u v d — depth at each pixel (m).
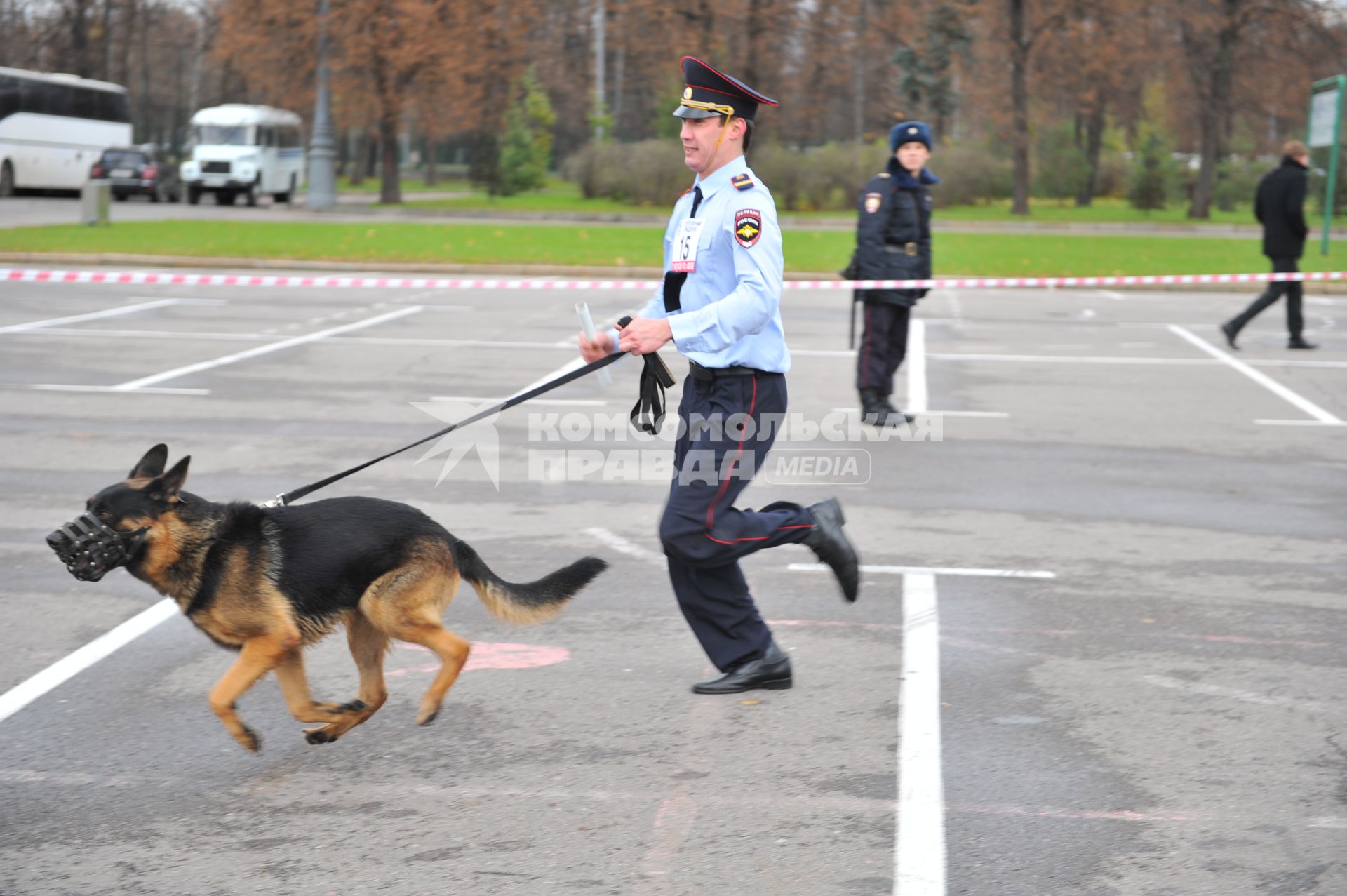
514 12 50.19
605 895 4.23
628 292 23.78
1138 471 10.73
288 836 4.66
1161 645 6.73
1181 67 49.50
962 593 7.58
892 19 50.97
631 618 7.13
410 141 112.12
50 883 4.32
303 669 5.33
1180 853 4.52
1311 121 33.34
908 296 12.24
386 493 9.75
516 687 6.12
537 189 62.12
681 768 5.23
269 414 12.55
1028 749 5.42
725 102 5.61
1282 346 18.06
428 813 4.83
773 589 7.66
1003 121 51.75
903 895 4.23
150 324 18.70
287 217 40.81
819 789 5.02
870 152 49.00
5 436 11.41
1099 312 22.08
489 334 18.09
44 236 29.72
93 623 6.96
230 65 64.56
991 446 11.63
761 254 5.50
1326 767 5.25
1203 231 41.66
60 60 64.94
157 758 5.32
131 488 5.00
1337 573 8.02
